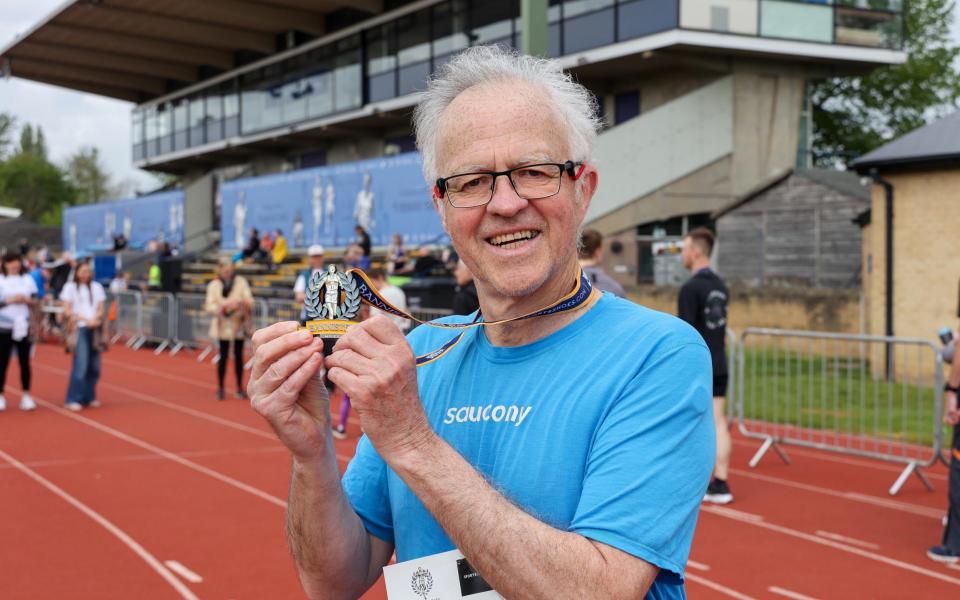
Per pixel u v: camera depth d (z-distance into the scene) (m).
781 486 7.84
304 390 1.65
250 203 30.48
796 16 23.47
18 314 11.82
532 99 1.62
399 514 1.74
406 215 23.45
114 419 11.31
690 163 24.55
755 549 6.00
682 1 22.16
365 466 1.91
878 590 5.22
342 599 1.83
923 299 14.18
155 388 14.35
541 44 6.89
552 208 1.61
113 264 33.44
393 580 1.66
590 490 1.49
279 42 34.59
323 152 35.75
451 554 1.63
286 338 1.54
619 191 24.41
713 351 7.08
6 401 12.83
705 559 5.79
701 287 7.03
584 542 1.42
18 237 52.19
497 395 1.68
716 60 24.02
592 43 23.81
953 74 36.88
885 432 9.32
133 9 32.25
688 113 24.56
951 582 5.37
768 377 9.11
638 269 24.98
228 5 31.30
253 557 5.76
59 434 10.19
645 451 1.49
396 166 23.72
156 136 43.16
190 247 37.44
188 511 6.87
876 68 25.47
